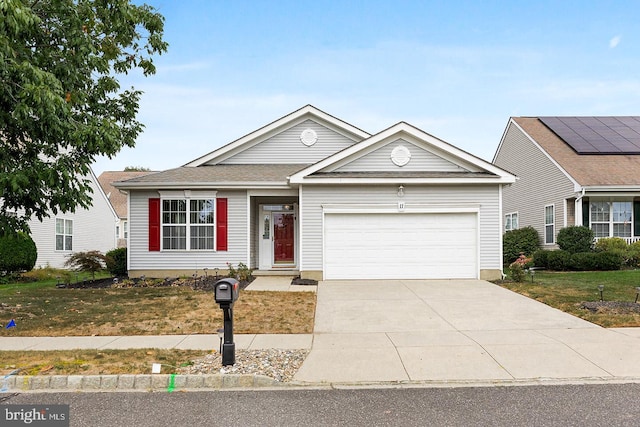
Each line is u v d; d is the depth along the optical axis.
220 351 6.57
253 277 14.32
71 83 9.98
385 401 4.96
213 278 13.90
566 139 20.64
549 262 16.31
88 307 9.83
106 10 10.65
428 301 10.41
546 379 5.59
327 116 17.34
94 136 9.25
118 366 5.91
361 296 11.02
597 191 16.91
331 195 13.67
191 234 14.61
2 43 7.55
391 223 13.70
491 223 13.62
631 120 23.11
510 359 6.32
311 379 5.65
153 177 14.88
